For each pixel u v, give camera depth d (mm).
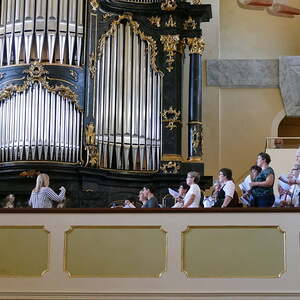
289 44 33312
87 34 26672
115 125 26594
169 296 16750
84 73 26375
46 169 25141
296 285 16594
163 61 27469
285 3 33500
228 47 33125
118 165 26438
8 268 17016
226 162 31859
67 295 16875
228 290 16672
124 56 27188
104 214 17062
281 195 18953
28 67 25953
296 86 32219
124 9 27422
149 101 27141
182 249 16844
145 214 17016
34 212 17172
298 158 18812
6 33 26469
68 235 17062
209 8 27969
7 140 25531
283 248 16750
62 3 26625
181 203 20344
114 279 16844
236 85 32312
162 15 27734
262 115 32188
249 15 33438
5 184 25312
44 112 25625
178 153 26906
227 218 16875
